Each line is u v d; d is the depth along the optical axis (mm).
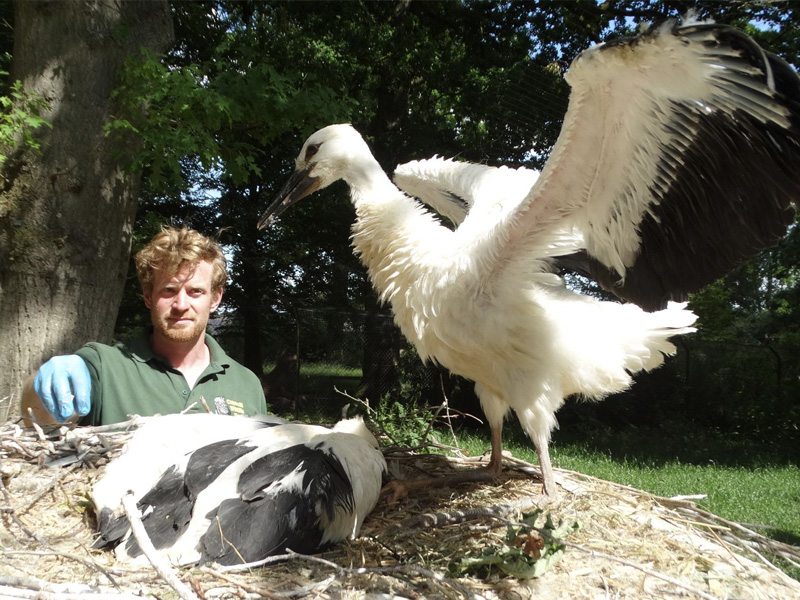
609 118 2805
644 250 3260
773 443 13719
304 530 2467
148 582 2191
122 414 3453
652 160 2945
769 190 2838
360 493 2713
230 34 8555
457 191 4367
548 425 3416
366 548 2635
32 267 6352
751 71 2455
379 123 14734
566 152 2926
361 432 3168
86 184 6465
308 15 13570
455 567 2416
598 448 11656
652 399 14547
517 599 2338
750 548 2924
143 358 3594
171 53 11430
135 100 6070
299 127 7035
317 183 4391
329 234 15961
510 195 4031
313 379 13055
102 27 6434
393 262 3604
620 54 2533
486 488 3441
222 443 2734
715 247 3082
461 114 15266
